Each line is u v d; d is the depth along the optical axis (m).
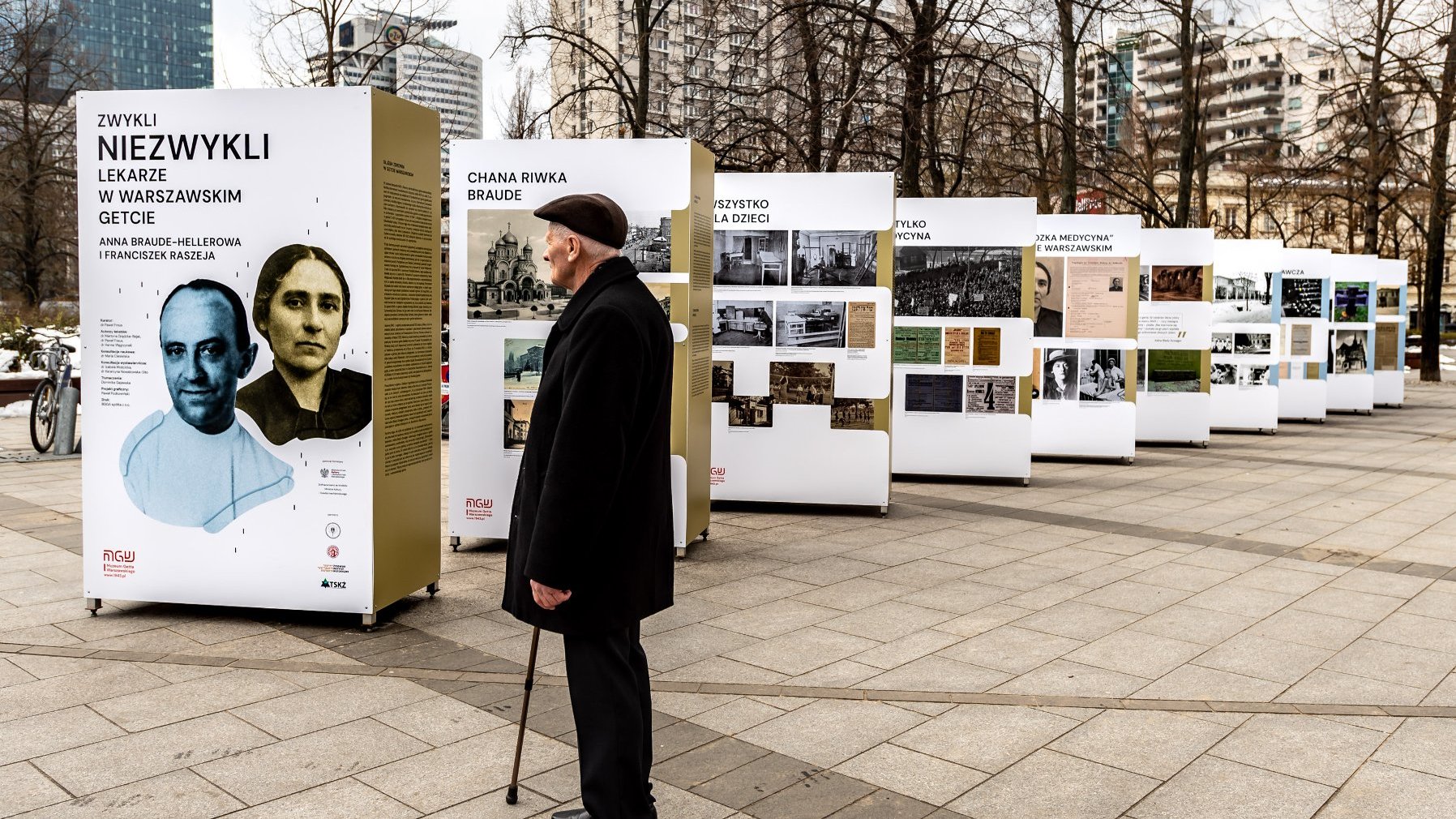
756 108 16.80
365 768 4.16
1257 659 5.64
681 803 3.89
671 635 6.00
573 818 3.60
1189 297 15.38
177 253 6.00
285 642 5.75
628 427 3.33
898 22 16.45
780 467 10.01
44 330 22.70
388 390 6.04
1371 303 20.64
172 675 5.21
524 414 8.08
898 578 7.39
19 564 7.52
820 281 9.88
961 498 10.98
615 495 3.34
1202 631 6.16
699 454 8.34
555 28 16.70
